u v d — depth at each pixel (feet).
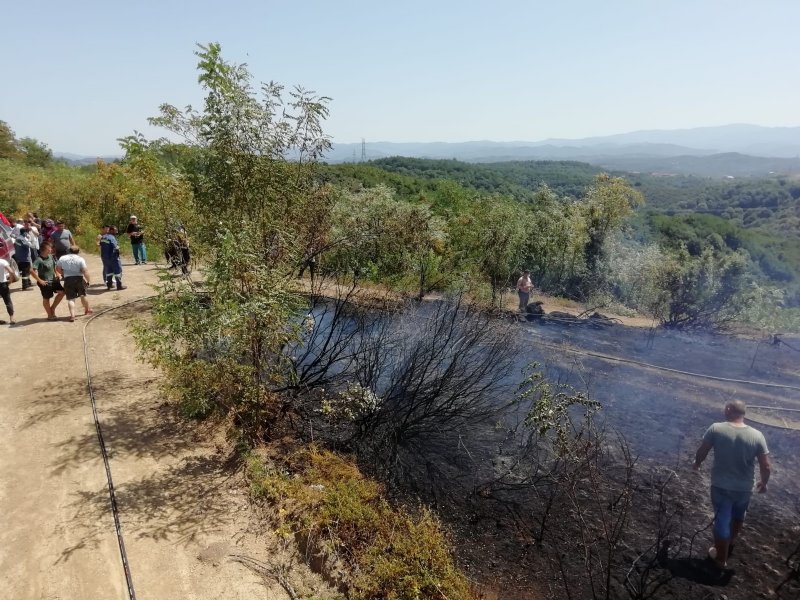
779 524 18.15
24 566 14.15
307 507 16.71
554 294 58.85
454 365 23.81
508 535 17.44
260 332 20.13
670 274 45.62
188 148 24.89
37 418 21.85
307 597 13.75
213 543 15.51
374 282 43.62
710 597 15.11
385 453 21.47
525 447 22.31
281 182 24.80
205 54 23.11
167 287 21.18
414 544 15.11
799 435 24.08
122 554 14.74
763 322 43.93
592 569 16.07
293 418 23.25
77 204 75.20
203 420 22.40
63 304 38.78
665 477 20.63
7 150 139.54
